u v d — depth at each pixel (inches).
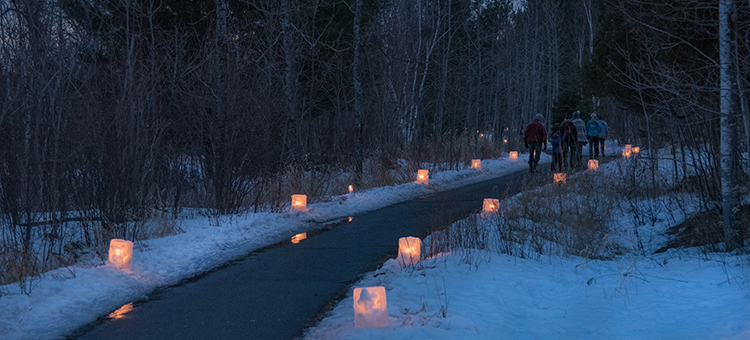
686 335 148.6
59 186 288.0
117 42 414.6
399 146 720.3
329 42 727.1
